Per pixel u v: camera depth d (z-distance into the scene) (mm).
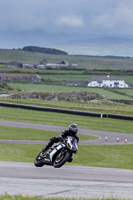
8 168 59969
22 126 180125
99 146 134625
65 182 49281
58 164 39094
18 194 38781
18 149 116188
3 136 146125
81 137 157000
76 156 107812
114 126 198875
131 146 138625
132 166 91688
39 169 62156
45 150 41000
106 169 70188
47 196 39750
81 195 41250
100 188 46219
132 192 44625
